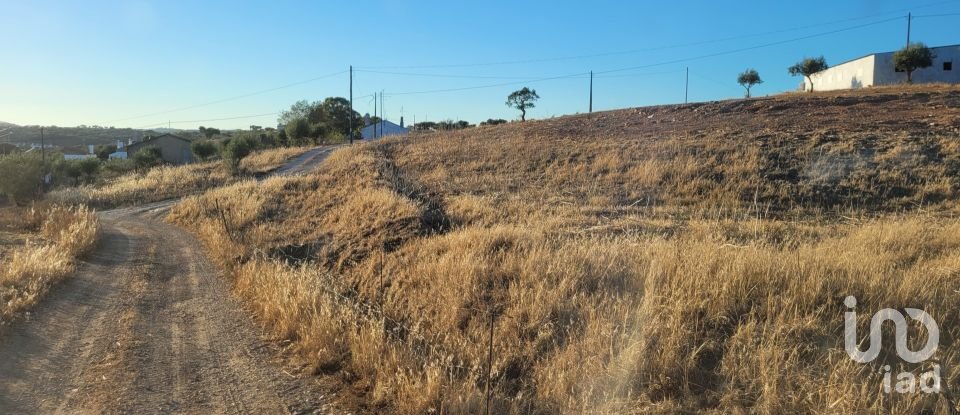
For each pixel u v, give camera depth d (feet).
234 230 56.70
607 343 16.98
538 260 25.54
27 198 89.20
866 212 43.70
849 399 12.92
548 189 59.31
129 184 119.34
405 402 15.84
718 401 14.17
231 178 119.34
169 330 24.73
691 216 43.21
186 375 19.11
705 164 59.11
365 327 21.21
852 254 23.02
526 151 81.20
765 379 14.06
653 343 16.47
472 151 88.74
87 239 46.50
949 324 16.35
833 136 65.21
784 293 18.21
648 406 14.10
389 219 45.47
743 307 18.06
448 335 20.42
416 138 121.70
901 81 163.22
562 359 16.76
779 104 102.06
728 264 20.63
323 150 155.43
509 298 22.86
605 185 58.49
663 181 56.54
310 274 31.07
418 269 29.45
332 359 19.63
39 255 34.55
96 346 22.07
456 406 14.92
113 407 16.37
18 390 17.31
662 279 20.71
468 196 55.36
